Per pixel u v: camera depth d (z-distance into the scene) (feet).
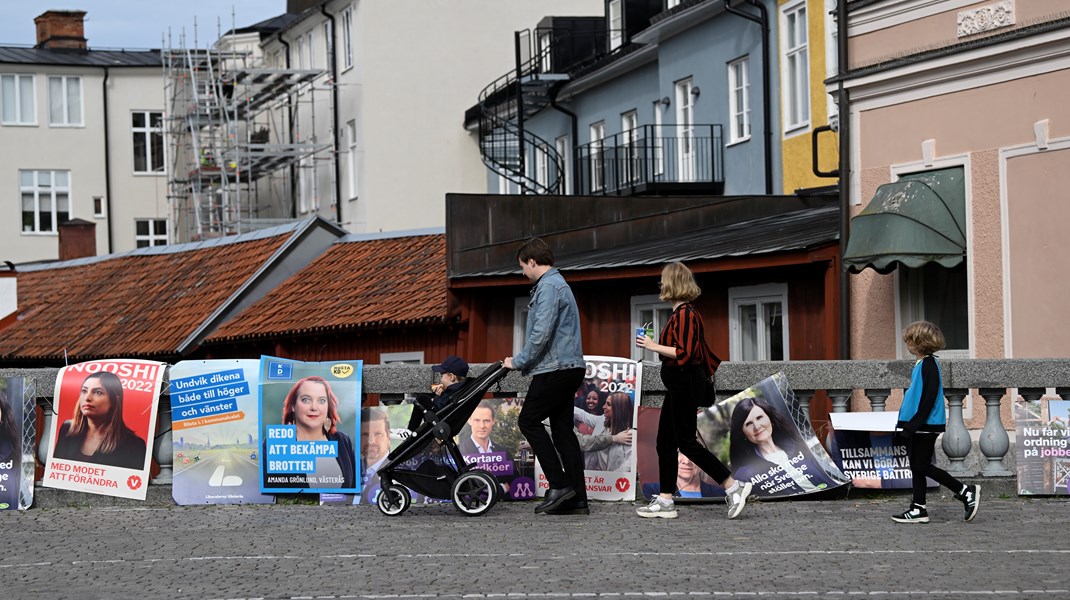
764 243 60.49
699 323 35.63
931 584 26.81
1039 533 33.22
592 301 71.87
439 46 163.02
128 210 198.80
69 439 41.04
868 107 54.75
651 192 108.47
